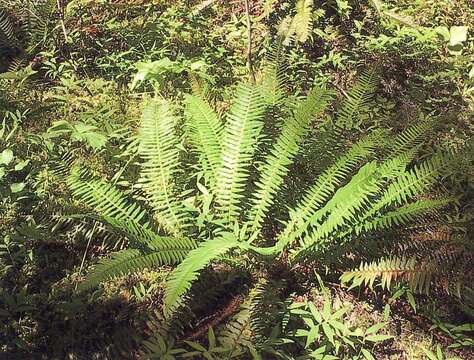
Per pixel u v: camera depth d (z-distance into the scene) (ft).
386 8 13.52
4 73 11.19
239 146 8.52
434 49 12.69
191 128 9.41
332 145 9.62
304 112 8.53
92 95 11.41
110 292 8.24
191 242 8.13
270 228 9.05
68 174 9.35
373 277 7.97
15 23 12.89
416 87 12.01
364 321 8.20
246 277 8.52
